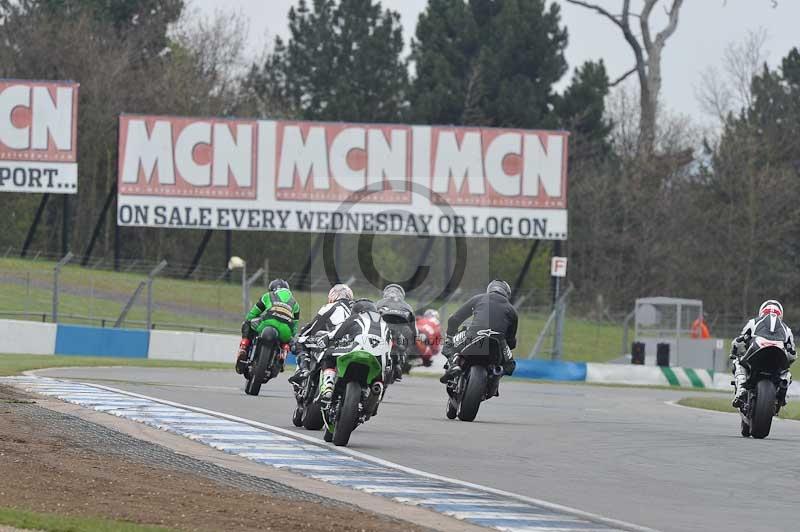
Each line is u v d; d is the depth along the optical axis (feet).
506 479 140.46
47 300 494.59
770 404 195.00
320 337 165.89
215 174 560.20
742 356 201.05
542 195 558.97
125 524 99.91
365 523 108.68
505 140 559.38
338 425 153.48
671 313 496.23
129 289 527.40
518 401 281.95
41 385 210.38
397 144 558.56
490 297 206.28
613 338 577.43
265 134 559.38
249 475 132.57
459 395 205.05
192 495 116.78
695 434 204.44
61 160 569.23
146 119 558.97
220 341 428.97
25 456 130.93
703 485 143.13
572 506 124.98
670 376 440.45
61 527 96.32
